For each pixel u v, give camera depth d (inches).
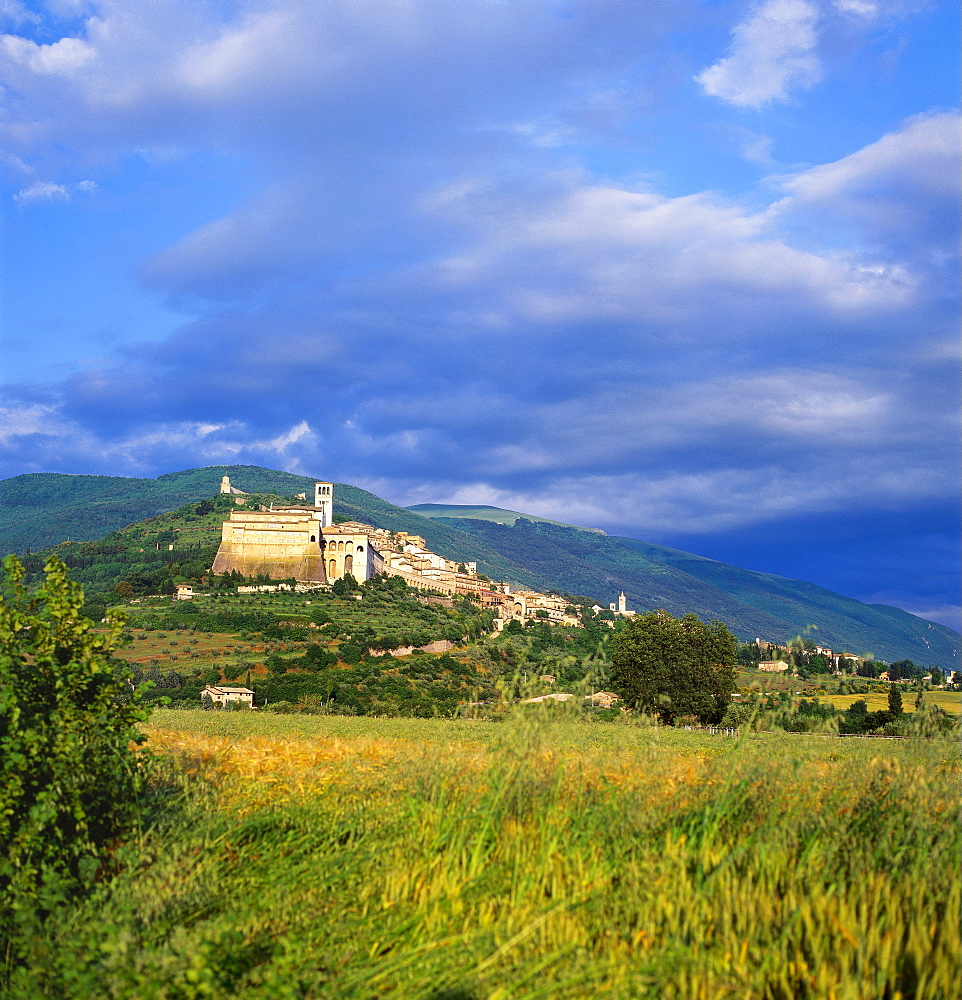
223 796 591.8
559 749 501.0
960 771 459.8
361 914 386.0
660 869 372.5
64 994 319.9
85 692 530.0
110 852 477.4
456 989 306.5
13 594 524.1
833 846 386.6
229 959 334.6
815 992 284.8
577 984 296.4
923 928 303.7
